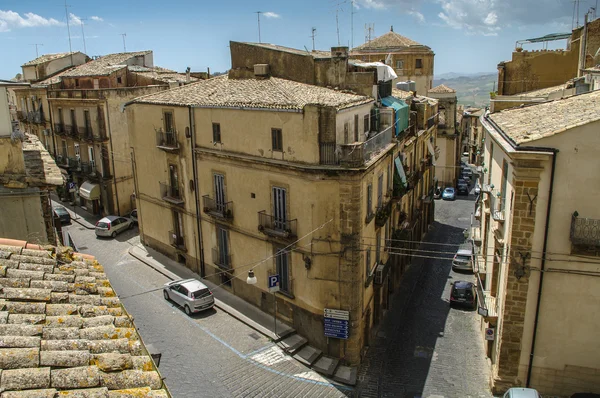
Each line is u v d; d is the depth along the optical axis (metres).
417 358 23.48
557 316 18.30
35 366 6.51
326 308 22.77
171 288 27.50
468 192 59.50
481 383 21.08
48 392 5.99
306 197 22.31
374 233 25.36
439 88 58.53
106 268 32.94
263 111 23.39
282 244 24.19
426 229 44.72
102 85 43.78
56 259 10.38
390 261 30.00
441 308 29.20
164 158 31.62
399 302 30.17
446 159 59.03
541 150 17.00
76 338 7.62
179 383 20.22
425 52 64.69
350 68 27.95
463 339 25.27
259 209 25.09
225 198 27.27
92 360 6.96
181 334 24.30
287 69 28.98
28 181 14.81
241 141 25.14
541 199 17.48
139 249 36.03
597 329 18.03
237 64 31.19
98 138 41.81
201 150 27.81
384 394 20.52
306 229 22.72
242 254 27.09
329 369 21.98
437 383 21.23
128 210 44.34
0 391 5.86
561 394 18.94
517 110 24.61
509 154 17.61
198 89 30.45
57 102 46.12
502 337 19.09
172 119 29.81
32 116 52.16
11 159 14.83
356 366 22.69
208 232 29.42
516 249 18.09
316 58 27.78
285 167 22.78
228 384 20.39
